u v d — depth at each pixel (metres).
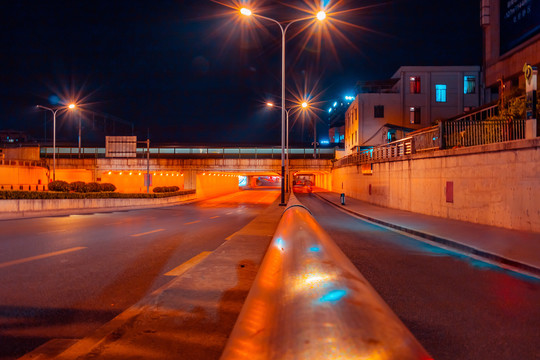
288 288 1.29
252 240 9.09
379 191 28.20
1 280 5.88
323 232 2.70
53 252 8.63
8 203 19.25
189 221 18.72
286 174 56.22
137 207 32.31
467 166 15.34
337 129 86.00
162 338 3.20
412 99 47.81
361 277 1.38
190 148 66.62
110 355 2.85
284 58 26.83
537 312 4.51
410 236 12.20
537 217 11.45
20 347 3.30
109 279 6.00
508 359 3.20
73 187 37.81
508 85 23.81
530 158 11.70
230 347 0.97
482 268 7.20
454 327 3.98
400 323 0.90
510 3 23.16
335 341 0.74
